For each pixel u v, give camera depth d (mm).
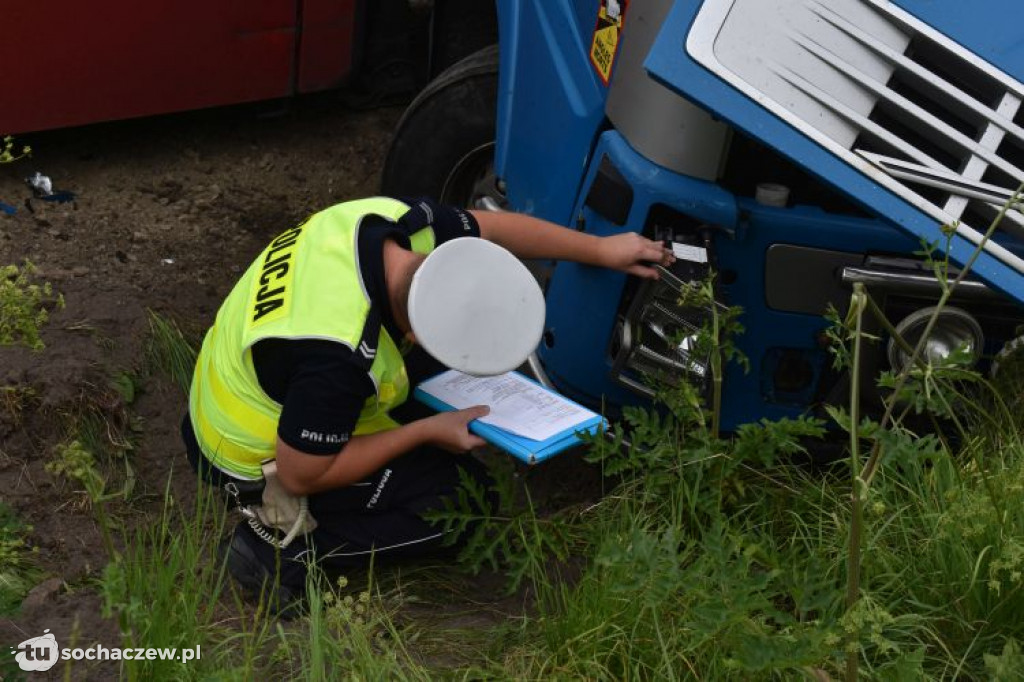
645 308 3121
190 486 3537
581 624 2762
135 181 5094
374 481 3029
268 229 4945
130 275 4465
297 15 5109
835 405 3266
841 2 2930
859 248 3152
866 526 2986
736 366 3271
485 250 2637
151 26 4773
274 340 2775
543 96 3623
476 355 2619
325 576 2996
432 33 4938
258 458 2920
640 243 3080
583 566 3205
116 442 3555
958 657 2752
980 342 3141
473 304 2609
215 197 5090
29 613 2842
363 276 2719
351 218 2840
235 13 4949
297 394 2703
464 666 2822
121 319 4086
